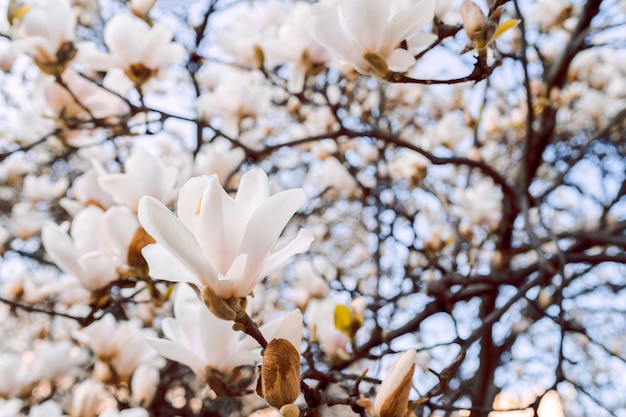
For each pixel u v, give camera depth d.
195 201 0.48
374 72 0.61
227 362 0.63
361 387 1.02
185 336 0.64
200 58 1.36
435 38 0.65
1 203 2.01
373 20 0.60
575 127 2.03
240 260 0.47
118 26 0.89
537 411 0.76
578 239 1.52
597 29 1.29
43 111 1.03
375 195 1.32
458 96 2.02
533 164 1.45
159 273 0.48
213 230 0.47
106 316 0.89
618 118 1.58
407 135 2.10
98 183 0.83
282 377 0.47
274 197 0.48
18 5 0.89
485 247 1.80
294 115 1.68
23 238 1.75
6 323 1.97
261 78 1.77
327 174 1.72
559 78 1.39
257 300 1.12
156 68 0.92
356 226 2.10
